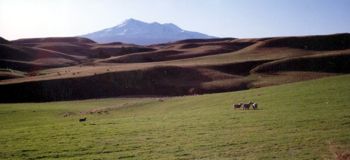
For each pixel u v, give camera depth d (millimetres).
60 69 153250
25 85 104062
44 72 143500
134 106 69188
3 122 58000
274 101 54000
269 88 70375
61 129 41656
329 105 45281
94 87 106188
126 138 34781
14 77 129125
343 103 45688
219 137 33062
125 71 116938
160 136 35031
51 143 33906
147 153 29031
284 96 57094
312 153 26359
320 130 33000
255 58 143625
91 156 28828
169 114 51719
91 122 46875
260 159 25828
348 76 71500
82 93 102875
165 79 114938
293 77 107875
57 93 101938
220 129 36812
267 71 118625
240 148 29031
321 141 29266
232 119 42062
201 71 121750
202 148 29641
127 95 103125
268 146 29031
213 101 62844
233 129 36312
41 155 29656
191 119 44344
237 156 26922
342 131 31984
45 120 58312
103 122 46156
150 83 111625
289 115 41406
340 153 25516
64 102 90125
